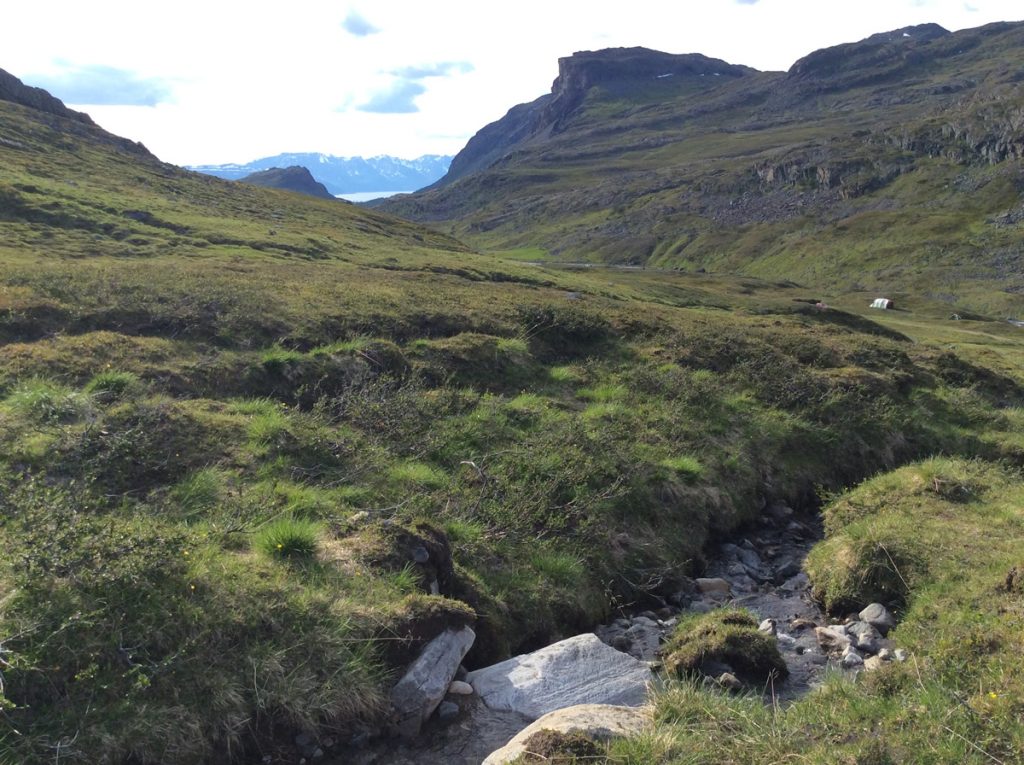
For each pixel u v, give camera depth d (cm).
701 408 1805
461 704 781
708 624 926
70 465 1037
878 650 953
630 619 1098
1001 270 15150
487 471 1316
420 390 1634
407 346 1875
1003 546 1108
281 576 819
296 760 694
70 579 716
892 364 2473
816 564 1226
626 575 1186
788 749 623
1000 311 12912
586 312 2391
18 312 1596
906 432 1975
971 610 920
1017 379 2891
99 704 638
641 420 1692
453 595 941
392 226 7469
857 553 1141
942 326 8388
